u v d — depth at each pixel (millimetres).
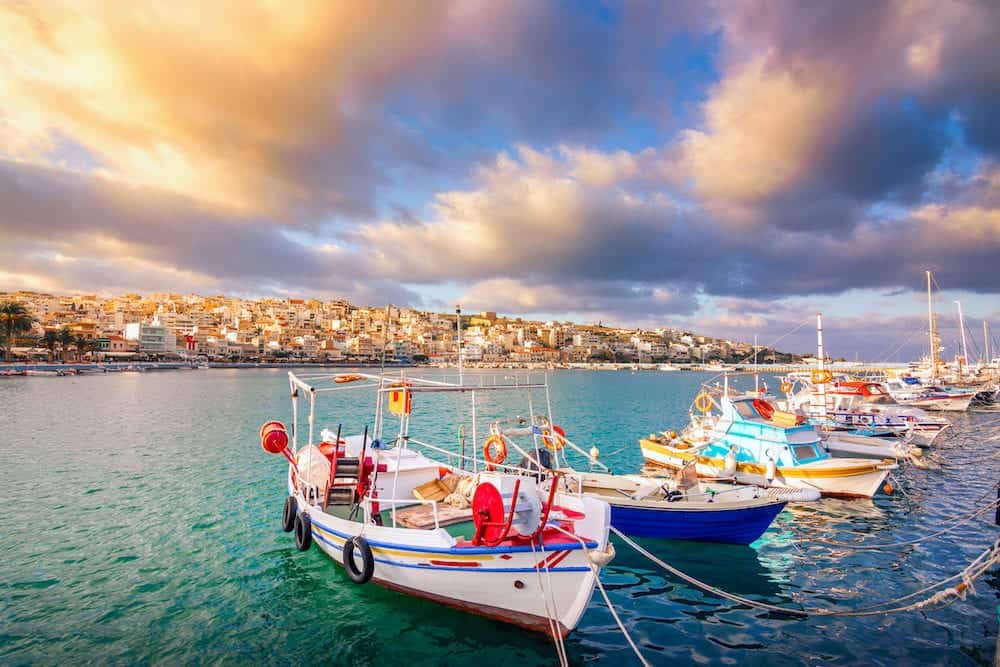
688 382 139500
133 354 165750
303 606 10906
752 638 9852
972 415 46062
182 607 10898
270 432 13867
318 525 12430
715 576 12617
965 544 14625
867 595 11633
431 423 44031
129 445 30859
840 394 32562
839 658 9180
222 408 53344
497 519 9203
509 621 9664
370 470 12625
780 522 16578
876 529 15953
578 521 9836
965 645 9562
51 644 9492
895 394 50156
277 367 192500
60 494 19812
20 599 11234
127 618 10445
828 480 18656
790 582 12297
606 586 12125
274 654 9211
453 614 10328
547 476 14258
